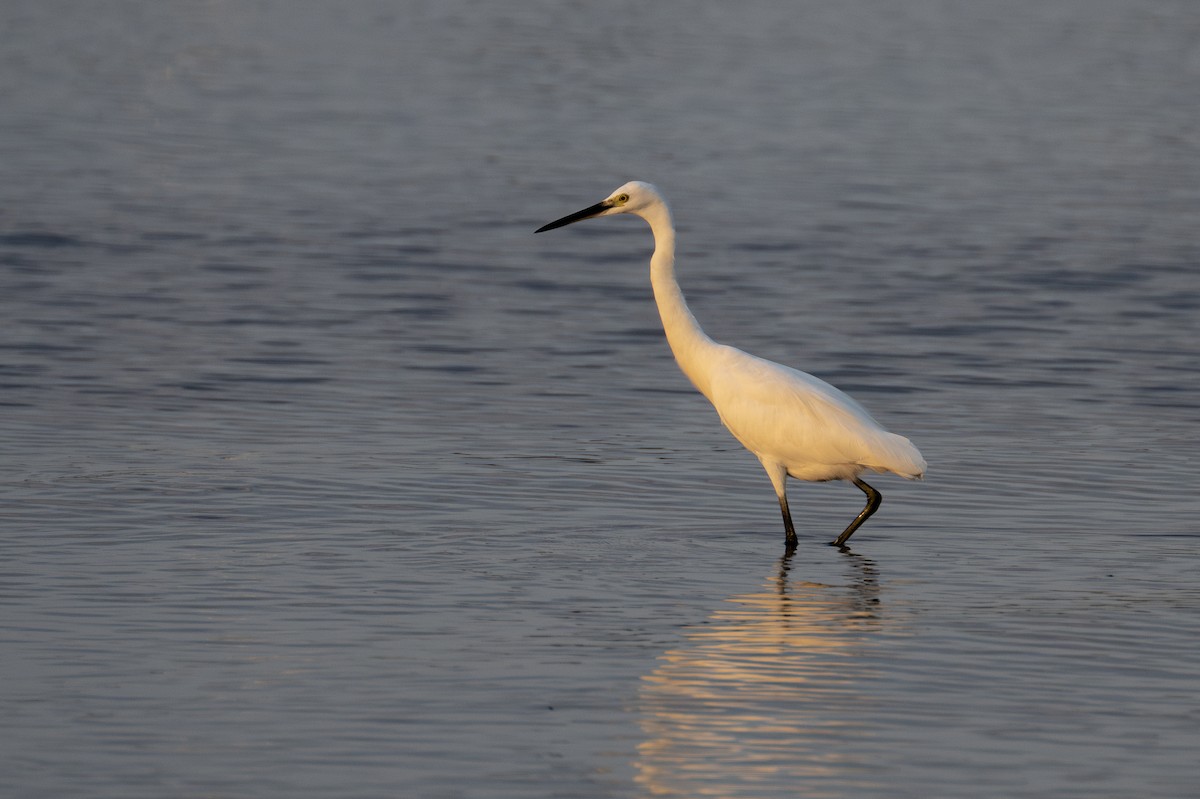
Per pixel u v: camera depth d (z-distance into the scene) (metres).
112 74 46.16
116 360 18.31
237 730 8.55
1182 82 47.28
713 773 8.16
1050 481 14.27
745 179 33.19
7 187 30.20
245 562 11.52
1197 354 19.69
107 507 12.80
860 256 26.05
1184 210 30.16
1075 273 24.78
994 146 37.34
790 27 58.59
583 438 15.53
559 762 8.24
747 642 10.11
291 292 22.56
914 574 11.70
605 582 11.36
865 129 39.34
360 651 9.77
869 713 8.94
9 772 7.99
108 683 9.15
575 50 52.31
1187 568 11.83
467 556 11.86
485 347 19.58
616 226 28.64
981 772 8.19
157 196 29.95
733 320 21.50
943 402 17.30
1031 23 60.50
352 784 7.95
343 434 15.42
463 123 39.66
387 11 62.78
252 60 49.62
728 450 15.25
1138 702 9.13
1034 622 10.56
